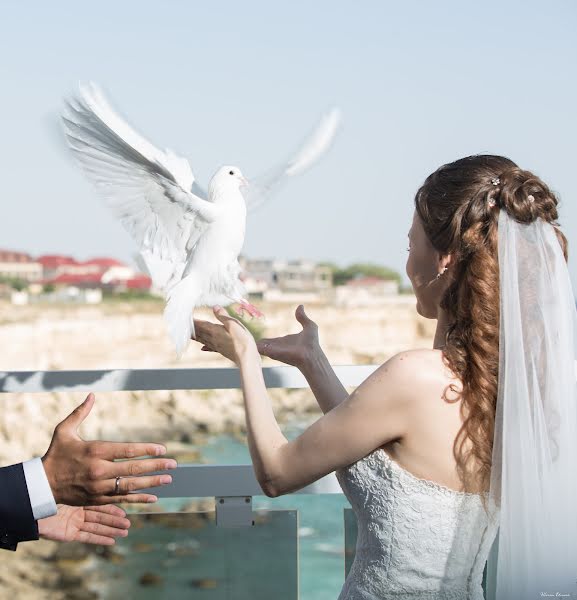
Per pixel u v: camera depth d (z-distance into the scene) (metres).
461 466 1.48
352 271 44.47
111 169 1.66
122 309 42.25
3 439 20.97
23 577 1.94
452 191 1.55
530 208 1.52
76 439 1.32
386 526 1.51
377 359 39.81
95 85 1.60
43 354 40.75
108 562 1.96
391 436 1.49
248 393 1.61
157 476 1.30
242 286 1.75
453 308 1.56
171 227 1.72
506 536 1.47
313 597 2.00
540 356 1.54
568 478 1.51
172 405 22.45
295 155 1.88
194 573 1.97
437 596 1.50
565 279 1.55
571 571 1.48
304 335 1.88
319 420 1.54
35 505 1.29
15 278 44.91
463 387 1.48
